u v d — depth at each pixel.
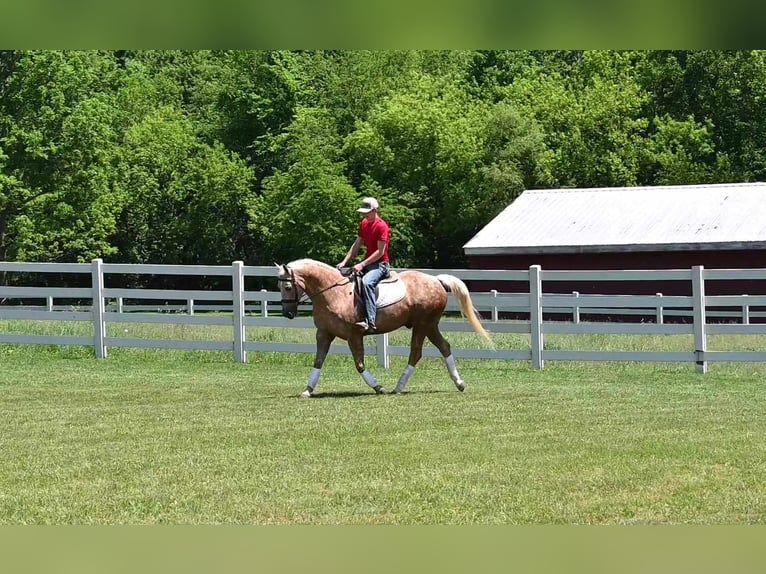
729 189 39.12
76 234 49.72
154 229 57.09
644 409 13.05
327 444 10.84
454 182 52.03
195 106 64.88
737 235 35.91
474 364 18.47
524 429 11.63
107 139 51.62
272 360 19.25
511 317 37.06
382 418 12.45
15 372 17.56
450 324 18.09
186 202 57.34
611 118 51.91
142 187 55.59
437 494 8.63
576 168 51.38
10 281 54.22
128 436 11.44
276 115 59.94
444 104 53.69
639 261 37.28
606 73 54.88
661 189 40.00
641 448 10.42
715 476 9.14
